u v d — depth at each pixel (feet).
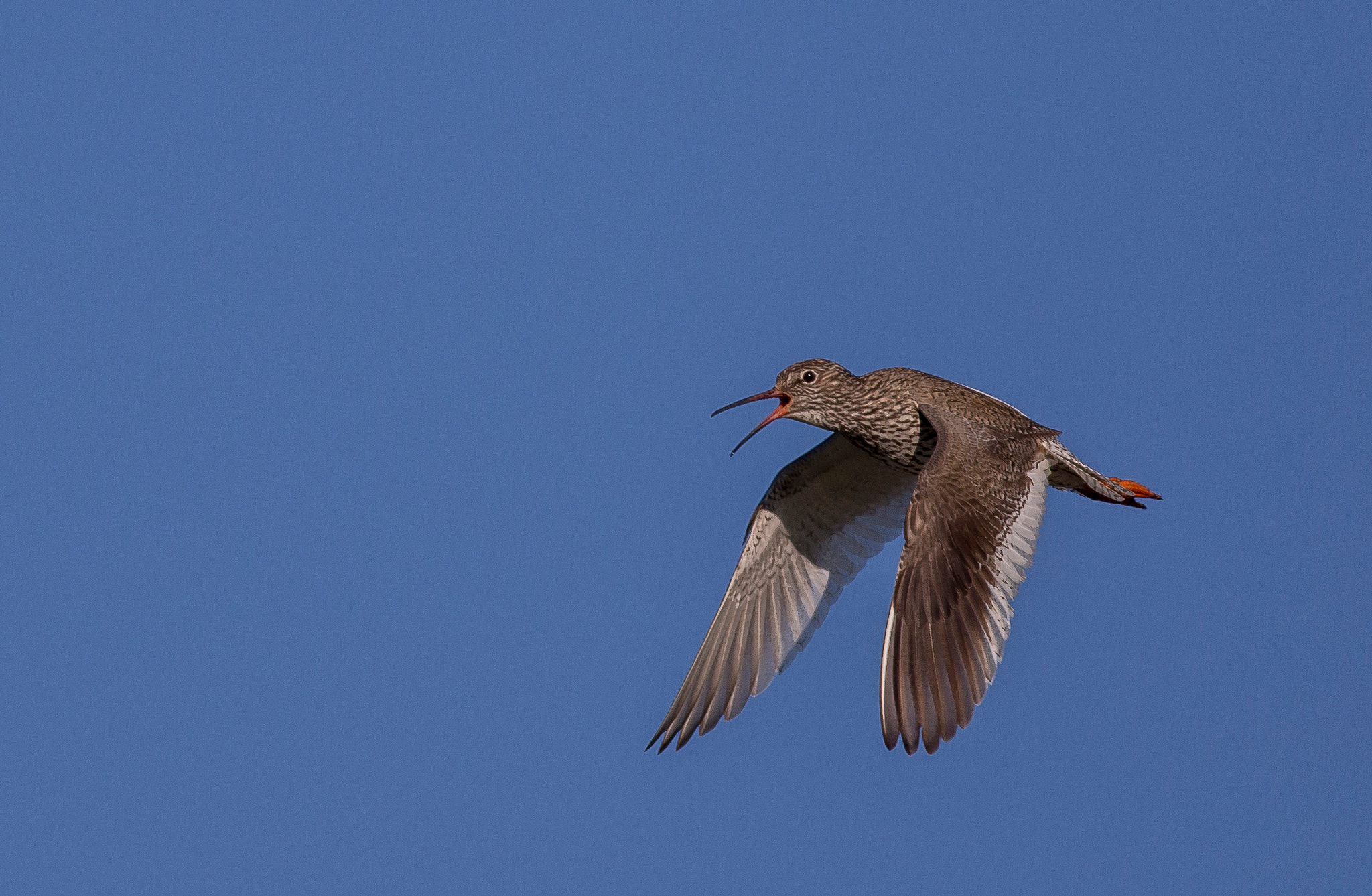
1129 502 50.37
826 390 52.90
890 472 54.49
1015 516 44.11
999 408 49.67
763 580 53.62
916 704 39.47
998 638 41.22
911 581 40.96
